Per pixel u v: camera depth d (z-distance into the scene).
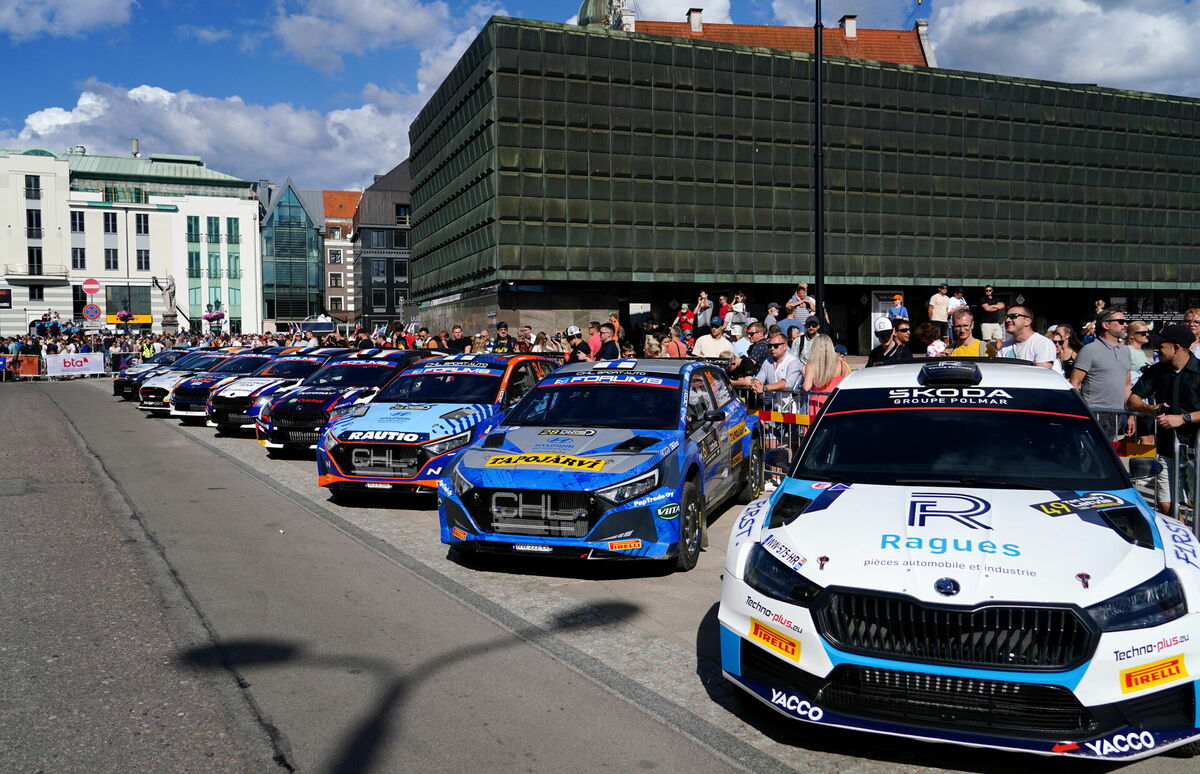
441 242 36.31
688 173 30.97
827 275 33.28
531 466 6.68
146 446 14.29
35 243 70.62
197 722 4.06
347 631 5.38
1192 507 7.03
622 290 32.00
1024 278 36.28
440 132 35.78
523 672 4.75
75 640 5.12
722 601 4.11
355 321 83.25
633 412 7.66
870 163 33.59
